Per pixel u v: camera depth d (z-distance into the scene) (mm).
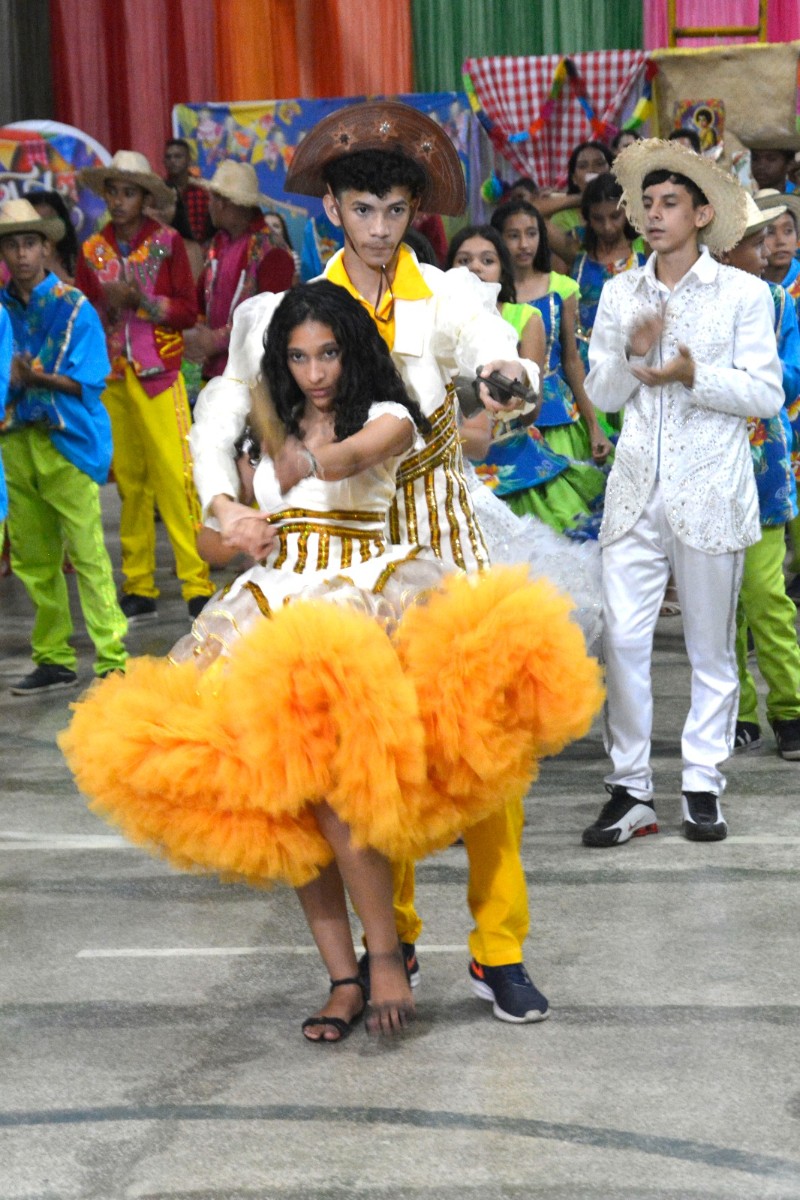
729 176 10016
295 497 7324
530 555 10297
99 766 6941
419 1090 7004
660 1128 6598
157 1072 7281
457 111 25641
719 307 10133
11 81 28828
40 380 14320
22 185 25453
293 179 7781
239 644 6863
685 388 10156
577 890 9516
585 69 23875
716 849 10211
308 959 8648
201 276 19672
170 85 29109
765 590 11906
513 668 6922
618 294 10375
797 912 9055
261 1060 7375
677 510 10141
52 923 9305
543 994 8000
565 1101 6852
